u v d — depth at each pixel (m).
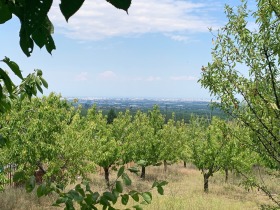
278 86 5.25
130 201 10.77
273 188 15.71
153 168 30.28
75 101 17.50
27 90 2.22
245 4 5.35
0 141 2.10
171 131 29.03
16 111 10.74
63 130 13.81
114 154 19.23
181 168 33.03
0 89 1.28
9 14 0.82
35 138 12.23
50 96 16.33
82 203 1.48
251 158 14.71
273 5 4.70
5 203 11.64
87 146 14.77
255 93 4.98
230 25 5.42
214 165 19.41
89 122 19.44
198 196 17.53
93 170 14.84
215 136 19.02
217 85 5.40
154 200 14.95
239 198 17.72
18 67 1.28
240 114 5.31
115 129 24.98
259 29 5.01
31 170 12.02
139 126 25.97
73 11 0.67
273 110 4.98
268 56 5.08
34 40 0.83
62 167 13.54
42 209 11.73
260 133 5.24
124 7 0.67
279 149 5.18
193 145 20.42
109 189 1.57
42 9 0.70
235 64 5.36
